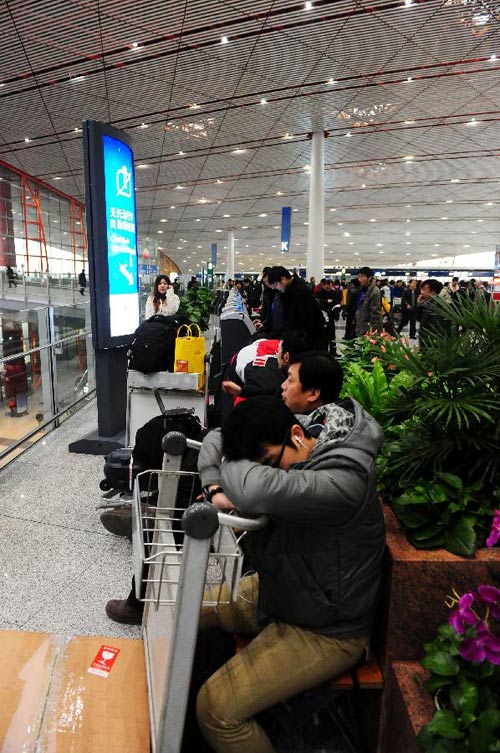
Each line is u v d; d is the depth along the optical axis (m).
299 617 1.56
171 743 1.41
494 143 18.23
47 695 1.68
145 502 2.77
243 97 13.96
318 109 14.90
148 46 10.92
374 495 1.55
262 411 1.55
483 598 1.35
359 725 1.90
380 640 1.72
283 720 1.63
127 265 4.90
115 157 4.56
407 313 14.82
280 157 20.69
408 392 2.15
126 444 4.20
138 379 4.05
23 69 12.13
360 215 34.56
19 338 5.16
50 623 2.37
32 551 2.98
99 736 1.54
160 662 1.53
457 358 1.93
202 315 10.46
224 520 1.33
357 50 10.98
